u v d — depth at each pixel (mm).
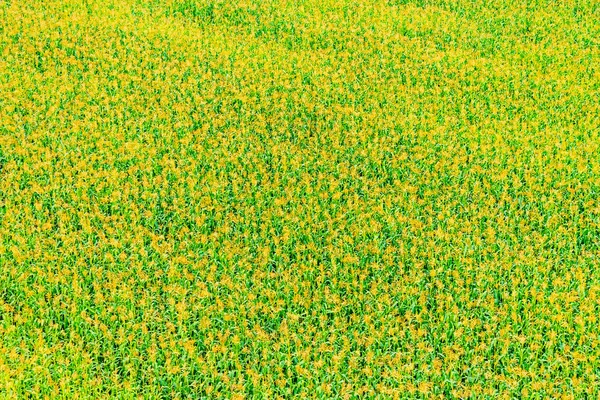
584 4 21953
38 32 17734
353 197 11797
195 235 10586
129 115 14055
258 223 11078
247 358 8422
